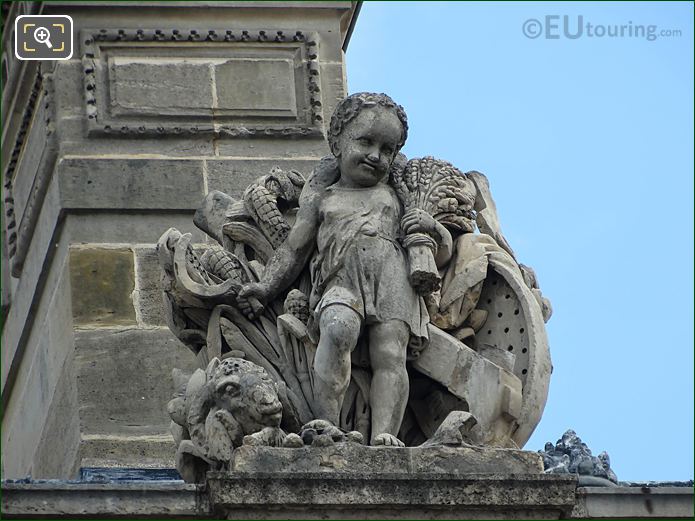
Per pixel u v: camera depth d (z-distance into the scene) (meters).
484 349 23.88
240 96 28.67
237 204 24.94
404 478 22.27
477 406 23.42
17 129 29.86
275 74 28.80
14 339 30.33
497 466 22.67
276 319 24.05
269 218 24.62
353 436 22.61
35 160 29.02
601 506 22.70
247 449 22.33
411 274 23.56
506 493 22.41
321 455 22.39
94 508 22.05
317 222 24.05
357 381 23.55
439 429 22.83
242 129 28.52
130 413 27.22
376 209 23.84
